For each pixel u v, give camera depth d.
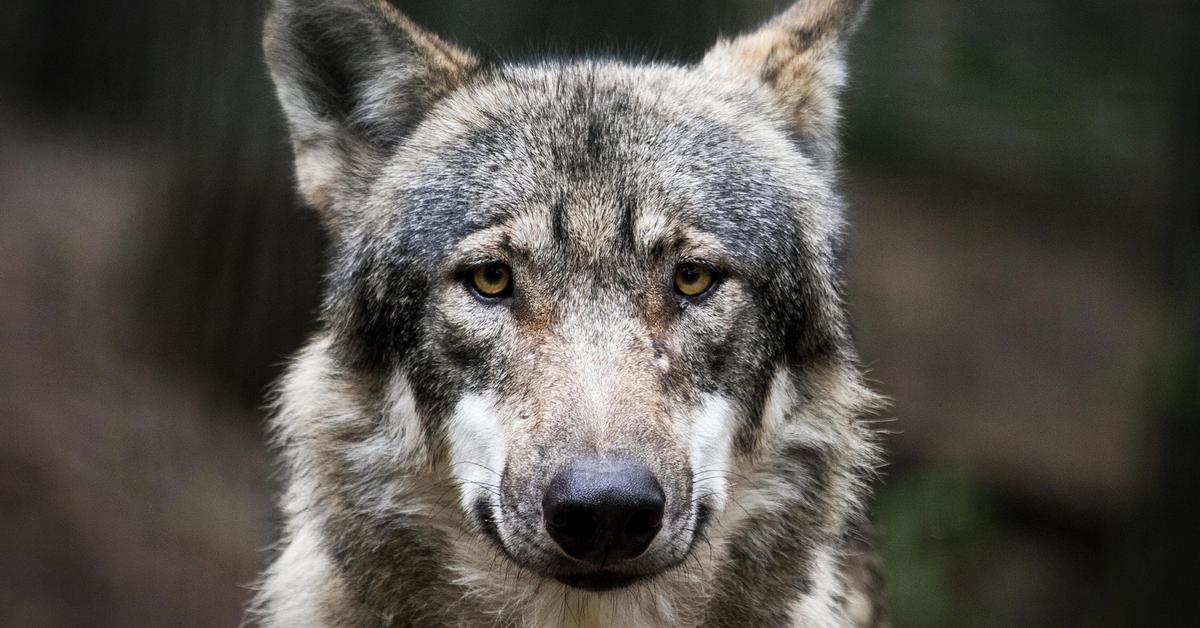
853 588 8.40
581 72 7.77
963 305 22.34
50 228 19.95
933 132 23.52
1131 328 21.86
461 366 6.80
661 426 6.23
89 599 12.97
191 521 13.93
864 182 24.95
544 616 7.07
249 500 14.53
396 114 7.71
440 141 7.43
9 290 16.95
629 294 6.70
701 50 13.27
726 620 7.24
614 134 7.00
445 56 7.76
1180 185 16.08
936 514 15.60
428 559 7.18
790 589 7.31
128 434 14.49
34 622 12.59
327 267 8.08
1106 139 22.66
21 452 13.80
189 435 14.95
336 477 7.30
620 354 6.46
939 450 19.44
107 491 13.95
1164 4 21.08
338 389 7.38
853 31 8.15
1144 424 16.31
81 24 29.64
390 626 7.21
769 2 13.14
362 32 7.63
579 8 15.25
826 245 7.66
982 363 21.19
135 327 16.41
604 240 6.71
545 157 6.94
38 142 26.89
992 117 22.50
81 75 30.05
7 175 23.41
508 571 7.02
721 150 7.21
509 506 6.21
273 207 15.73
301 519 7.55
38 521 13.45
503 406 6.50
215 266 15.93
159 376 15.86
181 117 16.19
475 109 7.48
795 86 7.91
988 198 25.14
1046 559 18.66
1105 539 18.80
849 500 7.57
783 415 7.23
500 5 16.05
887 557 14.76
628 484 5.82
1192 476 15.67
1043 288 22.92
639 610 7.05
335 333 7.50
